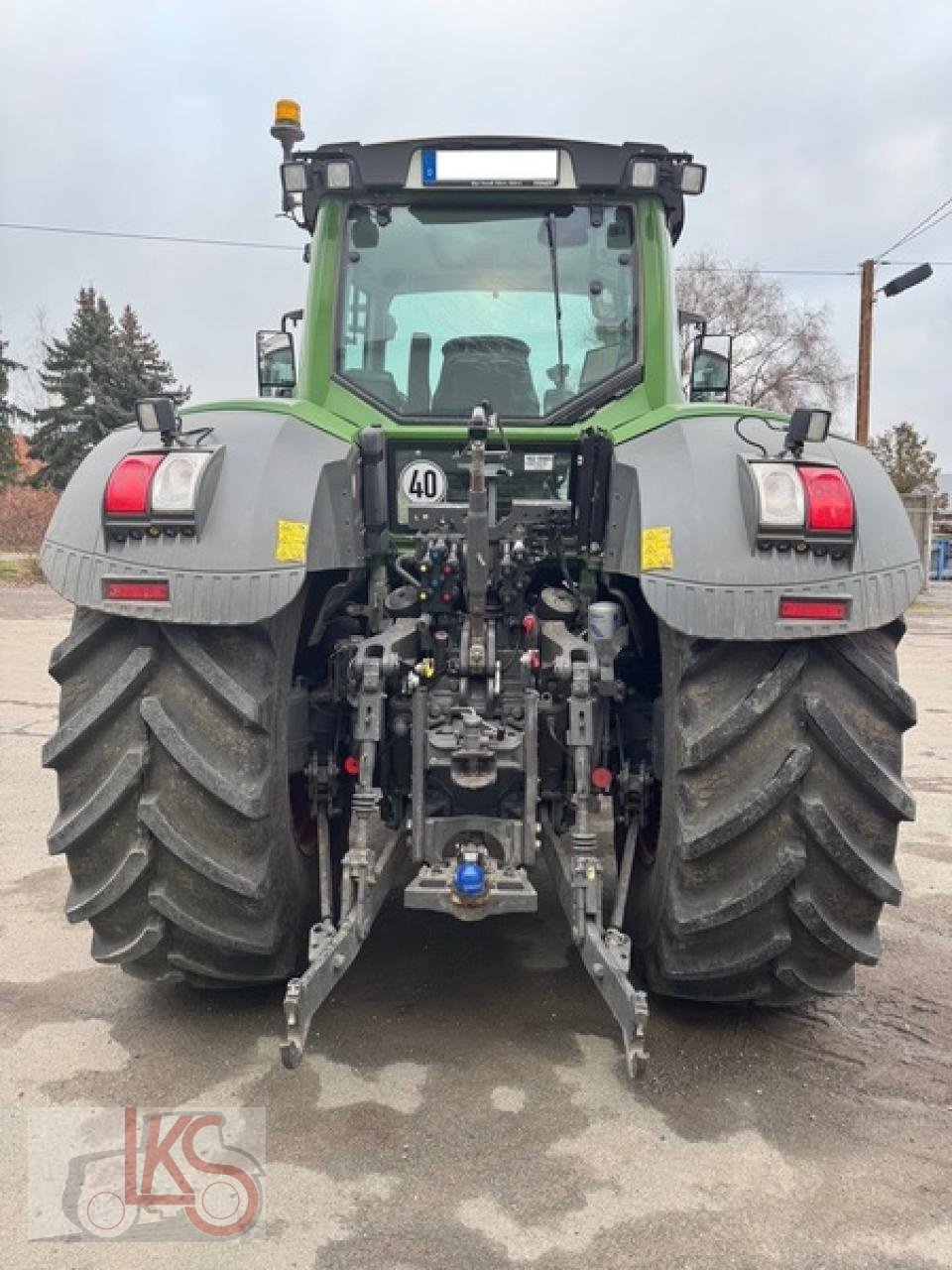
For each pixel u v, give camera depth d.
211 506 2.55
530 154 3.46
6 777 5.85
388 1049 2.84
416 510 3.09
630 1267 2.03
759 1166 2.35
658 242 3.52
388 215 3.56
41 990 3.16
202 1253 2.06
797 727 2.51
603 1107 2.56
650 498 2.64
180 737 2.54
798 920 2.57
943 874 4.38
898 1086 2.69
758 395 34.25
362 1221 2.14
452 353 3.51
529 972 3.35
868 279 23.05
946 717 8.18
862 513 2.55
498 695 2.86
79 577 2.57
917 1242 2.11
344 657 3.05
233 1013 3.02
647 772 3.05
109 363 44.31
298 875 2.91
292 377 4.39
